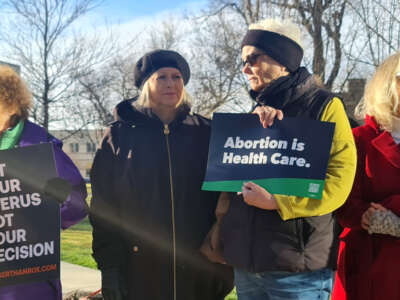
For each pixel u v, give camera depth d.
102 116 18.92
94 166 2.90
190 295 2.81
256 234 2.38
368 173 2.46
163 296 2.77
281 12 10.39
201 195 2.85
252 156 2.41
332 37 10.45
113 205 2.85
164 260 2.78
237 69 15.38
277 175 2.34
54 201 2.41
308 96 2.44
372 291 2.39
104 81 18.64
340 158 2.31
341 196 2.26
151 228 2.77
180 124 2.92
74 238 9.77
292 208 2.26
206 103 16.83
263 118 2.41
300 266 2.27
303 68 2.51
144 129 2.88
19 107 2.56
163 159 2.82
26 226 2.38
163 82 2.88
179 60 2.93
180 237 2.78
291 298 2.34
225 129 2.48
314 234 2.32
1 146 2.51
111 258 2.80
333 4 10.26
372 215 2.31
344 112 2.41
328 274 2.41
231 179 2.42
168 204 2.79
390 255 2.34
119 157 2.84
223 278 2.93
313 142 2.30
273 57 2.47
